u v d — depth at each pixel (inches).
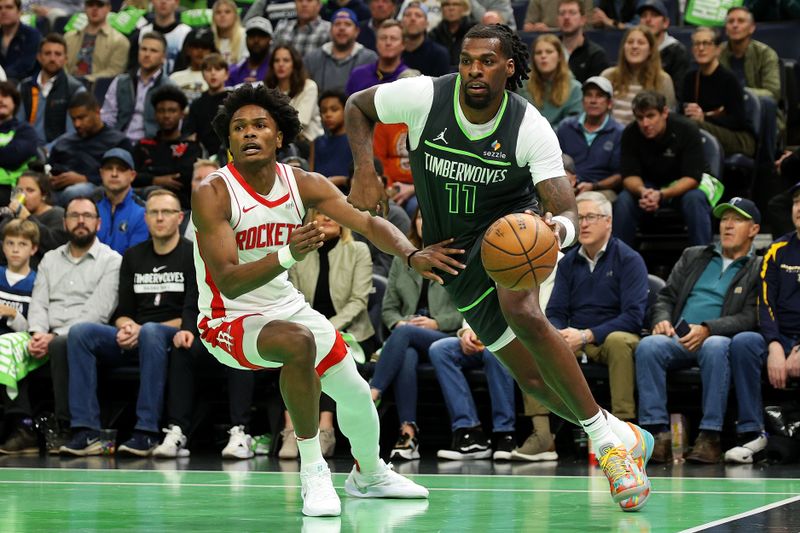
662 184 353.4
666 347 283.7
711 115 379.2
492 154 165.5
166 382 311.9
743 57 410.6
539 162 165.0
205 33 457.7
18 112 454.0
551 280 309.6
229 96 174.7
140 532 150.4
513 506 182.9
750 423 276.7
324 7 492.4
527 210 165.3
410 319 318.7
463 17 437.4
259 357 170.7
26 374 321.4
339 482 230.7
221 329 173.8
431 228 175.2
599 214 300.2
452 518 166.1
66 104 454.3
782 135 404.8
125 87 455.2
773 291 286.7
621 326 293.6
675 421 292.2
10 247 336.5
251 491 208.4
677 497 197.8
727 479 235.1
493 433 315.9
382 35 407.8
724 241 301.6
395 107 169.0
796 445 277.6
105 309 330.0
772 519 164.2
